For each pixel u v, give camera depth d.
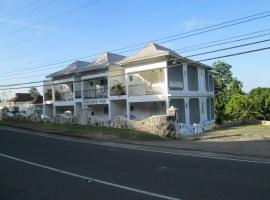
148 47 36.91
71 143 21.31
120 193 9.22
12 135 26.61
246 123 48.97
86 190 9.62
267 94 54.69
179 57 33.91
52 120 35.81
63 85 49.38
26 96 89.88
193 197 8.65
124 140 22.55
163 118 24.73
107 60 42.84
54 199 8.78
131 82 37.25
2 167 13.33
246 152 16.17
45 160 14.84
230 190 9.18
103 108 42.72
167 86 33.56
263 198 8.37
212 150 17.14
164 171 11.95
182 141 22.45
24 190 9.71
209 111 46.97
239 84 63.22
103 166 13.20
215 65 64.06
